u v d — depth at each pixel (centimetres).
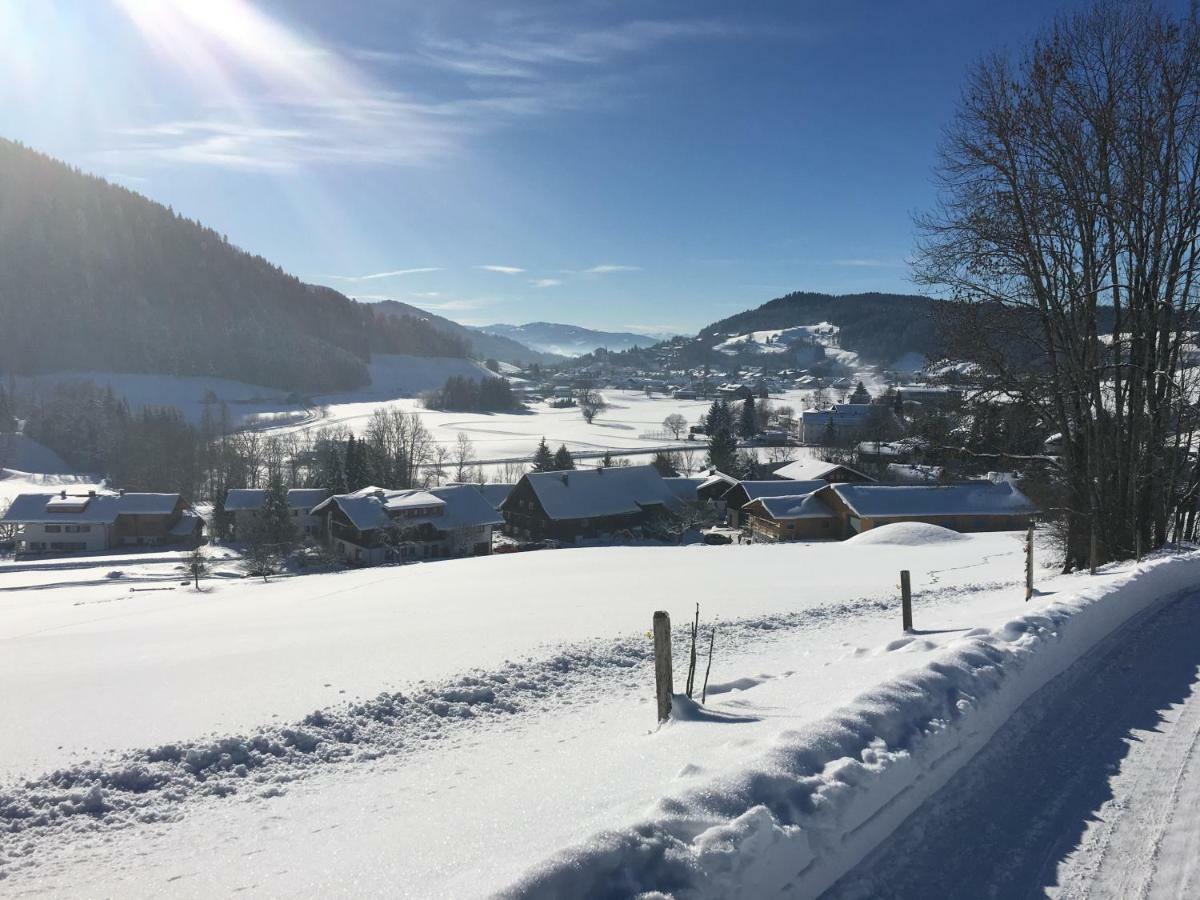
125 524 6869
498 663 1120
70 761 728
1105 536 1852
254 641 1442
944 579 2092
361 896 414
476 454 12200
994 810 542
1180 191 1742
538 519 6284
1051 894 441
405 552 5734
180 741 778
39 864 555
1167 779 595
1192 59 1673
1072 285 1781
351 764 788
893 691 622
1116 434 1844
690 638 1360
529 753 767
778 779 454
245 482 9425
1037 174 1780
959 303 1866
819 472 7275
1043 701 759
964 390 1909
